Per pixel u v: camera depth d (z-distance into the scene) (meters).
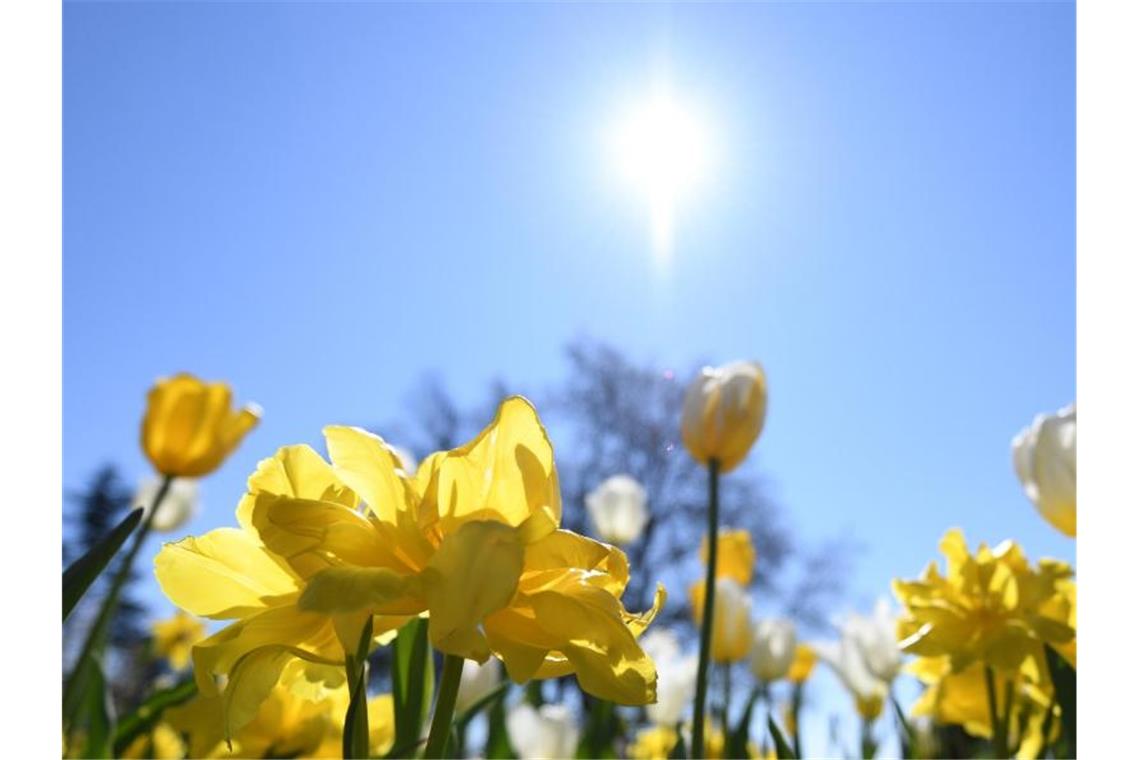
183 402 0.70
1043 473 0.50
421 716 0.31
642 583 3.58
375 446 0.23
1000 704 0.54
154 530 0.91
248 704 0.22
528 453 0.23
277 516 0.22
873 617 0.72
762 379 0.55
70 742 0.56
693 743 0.44
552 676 0.24
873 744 0.73
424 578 0.21
